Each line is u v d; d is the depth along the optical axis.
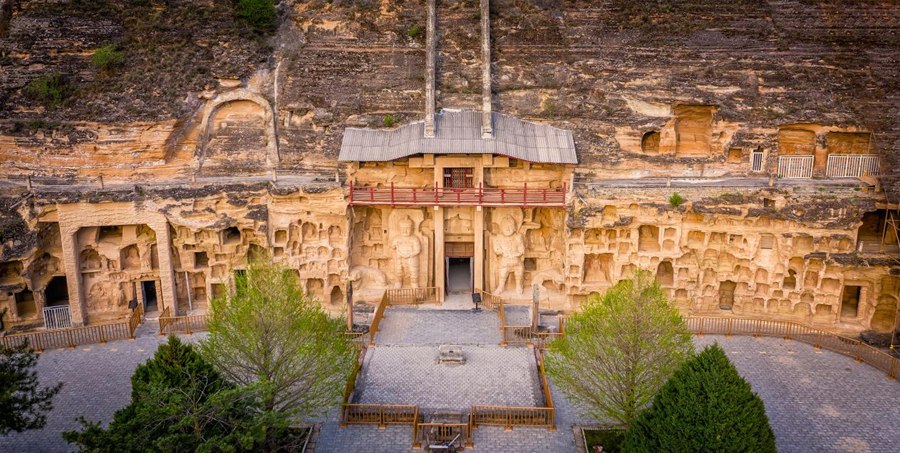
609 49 49.81
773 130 46.44
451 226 48.00
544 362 37.28
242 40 50.78
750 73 47.88
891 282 44.19
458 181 46.97
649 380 31.48
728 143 46.84
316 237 47.47
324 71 49.78
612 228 44.91
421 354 41.44
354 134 47.09
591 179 46.84
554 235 48.31
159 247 45.81
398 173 46.97
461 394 37.56
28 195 44.12
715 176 47.16
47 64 48.91
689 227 44.69
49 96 47.56
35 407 36.81
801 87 47.12
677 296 47.16
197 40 50.69
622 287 32.81
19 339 42.62
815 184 44.78
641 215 44.31
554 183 46.78
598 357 32.16
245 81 49.84
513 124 47.00
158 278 47.28
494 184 47.00
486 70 48.66
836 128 46.06
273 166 48.31
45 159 46.94
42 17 50.16
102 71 48.69
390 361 40.62
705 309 46.97
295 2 52.53
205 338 43.72
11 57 48.94
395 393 37.62
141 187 45.28
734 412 26.64
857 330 44.62
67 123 46.97
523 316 46.19
